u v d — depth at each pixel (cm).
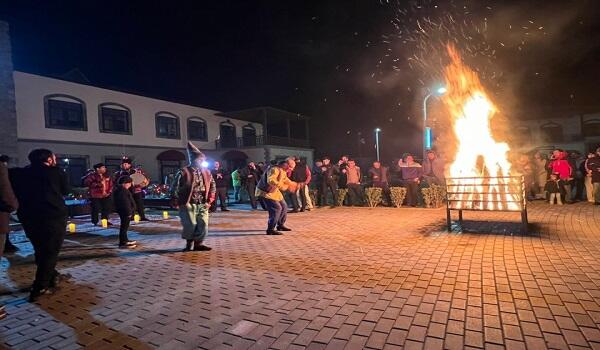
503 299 384
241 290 450
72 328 362
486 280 443
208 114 3388
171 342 325
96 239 845
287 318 363
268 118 3725
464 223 837
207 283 482
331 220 990
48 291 459
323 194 1364
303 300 408
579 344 292
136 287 479
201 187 673
